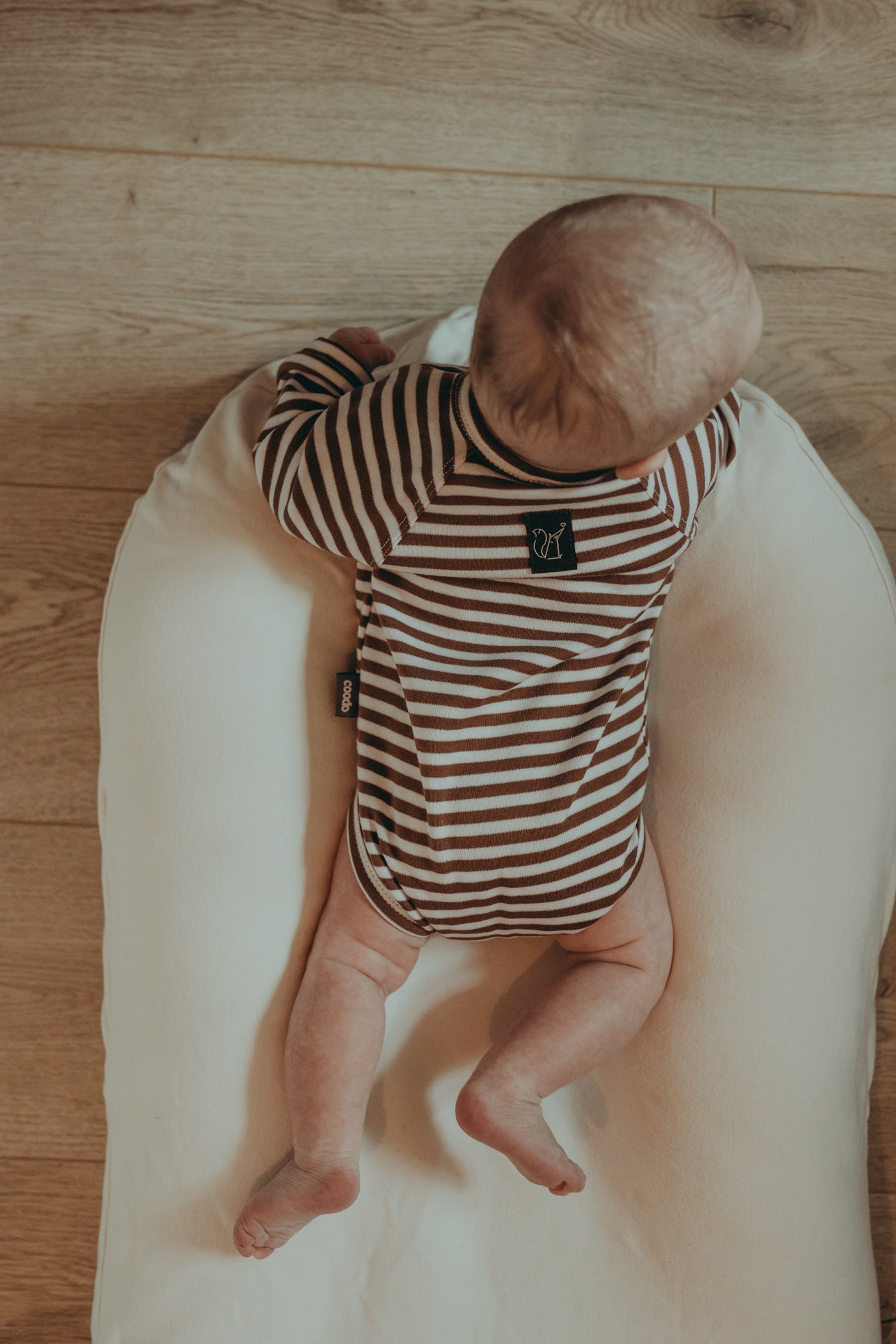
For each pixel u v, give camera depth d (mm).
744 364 653
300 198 1106
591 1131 936
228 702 892
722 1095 888
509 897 819
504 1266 909
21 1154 1106
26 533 1094
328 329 1110
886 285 1140
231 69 1100
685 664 948
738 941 896
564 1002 866
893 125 1140
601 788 817
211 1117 869
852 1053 910
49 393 1093
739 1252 875
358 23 1106
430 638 803
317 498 789
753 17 1130
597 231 622
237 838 886
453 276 1118
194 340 1104
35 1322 1104
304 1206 816
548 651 803
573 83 1118
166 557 918
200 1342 856
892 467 1137
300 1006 867
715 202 1130
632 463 712
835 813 907
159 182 1097
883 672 924
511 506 750
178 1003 876
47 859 1104
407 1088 933
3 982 1104
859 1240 892
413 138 1111
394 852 827
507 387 651
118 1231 885
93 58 1092
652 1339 884
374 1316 888
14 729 1099
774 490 933
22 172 1087
